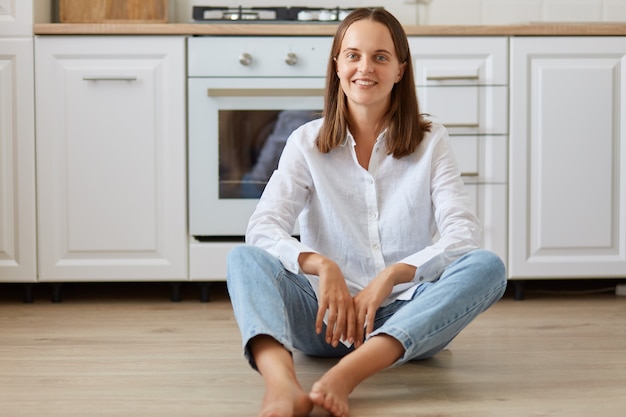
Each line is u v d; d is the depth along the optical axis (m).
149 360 2.54
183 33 3.59
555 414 1.94
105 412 1.97
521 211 3.69
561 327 3.06
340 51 2.27
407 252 2.30
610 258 3.74
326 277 2.02
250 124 3.64
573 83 3.69
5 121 3.61
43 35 3.59
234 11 3.89
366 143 2.33
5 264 3.63
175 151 3.63
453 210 2.23
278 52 3.61
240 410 1.98
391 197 2.32
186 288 4.02
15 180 3.62
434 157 2.31
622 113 3.71
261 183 3.66
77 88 3.61
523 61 3.66
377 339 1.96
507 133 3.68
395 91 2.31
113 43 3.60
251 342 1.92
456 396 2.09
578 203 3.71
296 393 1.80
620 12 4.25
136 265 3.65
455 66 3.65
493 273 2.09
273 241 2.16
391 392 2.13
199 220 3.65
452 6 4.23
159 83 3.61
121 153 3.63
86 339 2.86
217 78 3.61
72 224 3.64
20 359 2.55
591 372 2.36
